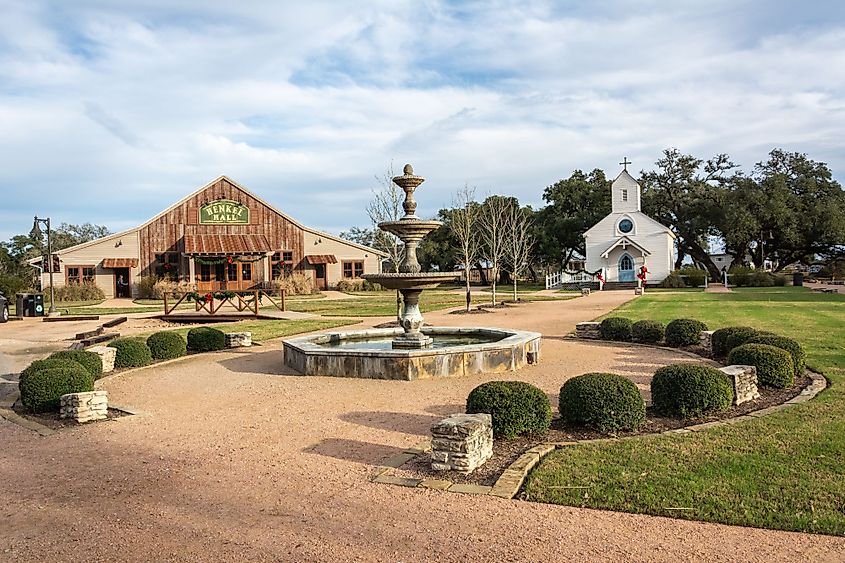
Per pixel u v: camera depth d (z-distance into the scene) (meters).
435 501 5.23
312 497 5.43
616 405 6.97
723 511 4.79
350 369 10.91
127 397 9.99
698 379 7.54
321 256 47.31
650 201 56.12
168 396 10.00
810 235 51.97
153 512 5.20
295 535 4.66
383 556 4.29
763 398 8.40
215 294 27.09
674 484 5.32
